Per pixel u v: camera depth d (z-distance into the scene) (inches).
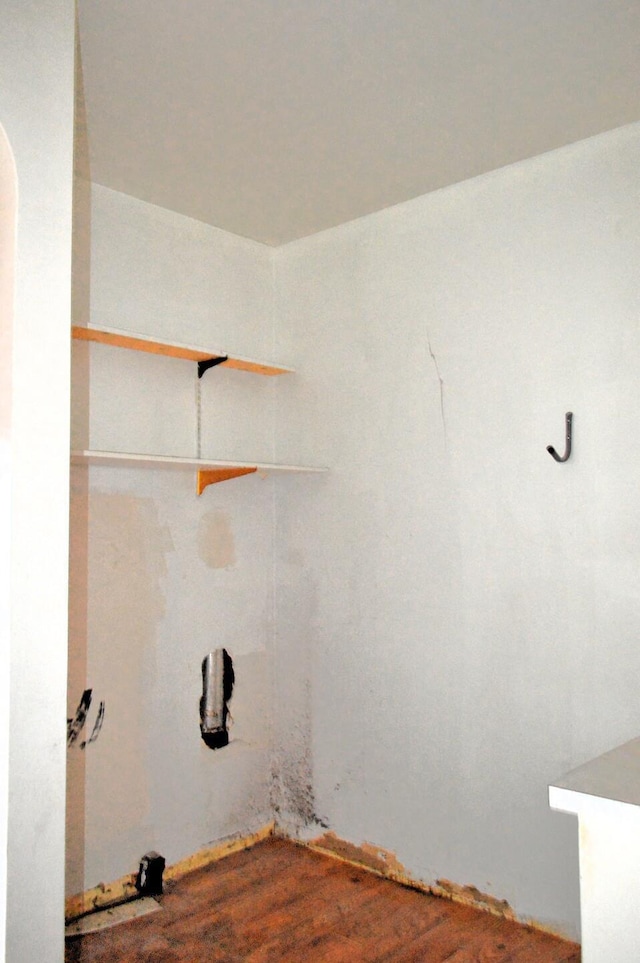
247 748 132.0
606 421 99.9
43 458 65.6
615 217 100.0
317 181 114.8
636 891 39.1
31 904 62.7
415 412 119.6
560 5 75.7
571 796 41.6
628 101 93.5
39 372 65.7
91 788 109.6
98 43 81.2
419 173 112.7
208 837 124.8
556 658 102.7
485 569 110.3
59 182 68.3
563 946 98.2
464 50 83.0
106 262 115.8
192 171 111.3
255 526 135.5
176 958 96.1
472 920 105.0
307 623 132.2
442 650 114.2
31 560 64.2
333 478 129.8
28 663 63.6
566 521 102.8
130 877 113.1
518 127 99.7
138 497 117.8
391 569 121.0
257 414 137.4
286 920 105.4
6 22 64.7
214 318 131.0
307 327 135.2
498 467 109.8
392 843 118.5
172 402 124.1
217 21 77.7
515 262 109.5
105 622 112.5
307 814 130.6
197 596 125.5
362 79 88.3
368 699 122.8
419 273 120.3
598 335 101.0
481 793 108.9
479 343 112.8
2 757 62.2
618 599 97.7
